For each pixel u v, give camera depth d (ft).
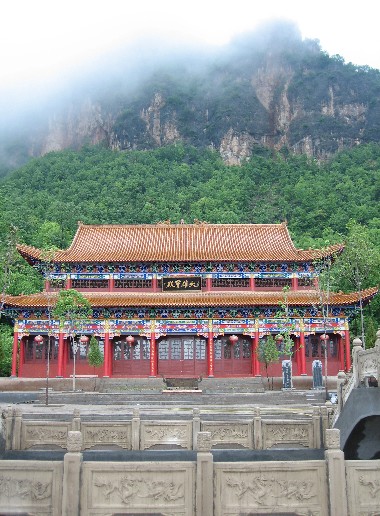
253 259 205.05
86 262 204.13
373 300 269.85
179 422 79.66
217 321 200.34
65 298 169.58
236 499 49.47
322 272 210.38
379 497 49.42
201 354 203.41
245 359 203.41
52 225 424.05
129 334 199.11
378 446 76.23
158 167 639.35
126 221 507.30
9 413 78.48
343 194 547.08
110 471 49.78
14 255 230.68
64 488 48.67
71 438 50.08
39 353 200.64
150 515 49.49
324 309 196.75
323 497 49.62
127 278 207.82
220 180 613.11
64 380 185.37
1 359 211.82
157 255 206.49
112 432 79.15
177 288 206.39
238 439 79.36
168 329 199.62
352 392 75.51
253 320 200.34
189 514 49.29
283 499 49.49
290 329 198.08
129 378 191.21
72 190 561.02
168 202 546.67
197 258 204.23
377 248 336.49
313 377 175.32
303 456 78.64
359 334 258.57
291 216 533.14
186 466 50.29
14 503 49.16
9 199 493.77
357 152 639.35
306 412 110.63
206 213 527.40
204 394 158.71
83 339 189.37
